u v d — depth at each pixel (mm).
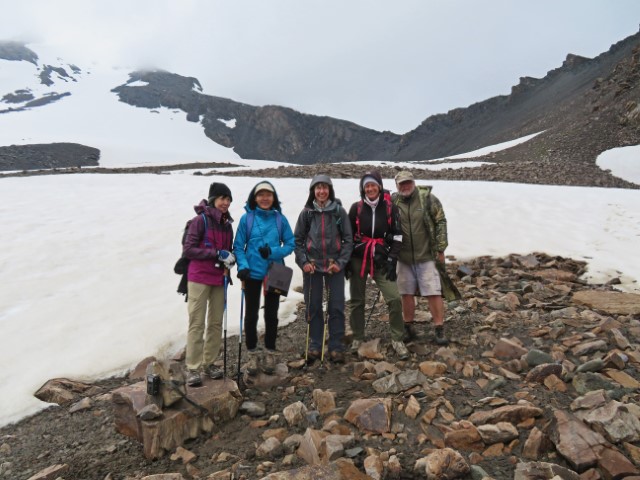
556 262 9484
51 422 4500
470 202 15586
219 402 4156
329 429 3746
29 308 7430
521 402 3928
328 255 5332
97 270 9508
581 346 5105
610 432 3352
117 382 5414
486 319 6328
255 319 5348
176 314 7234
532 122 131625
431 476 3074
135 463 3662
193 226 4629
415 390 4324
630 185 34844
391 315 5445
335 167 39000
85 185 20516
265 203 5293
